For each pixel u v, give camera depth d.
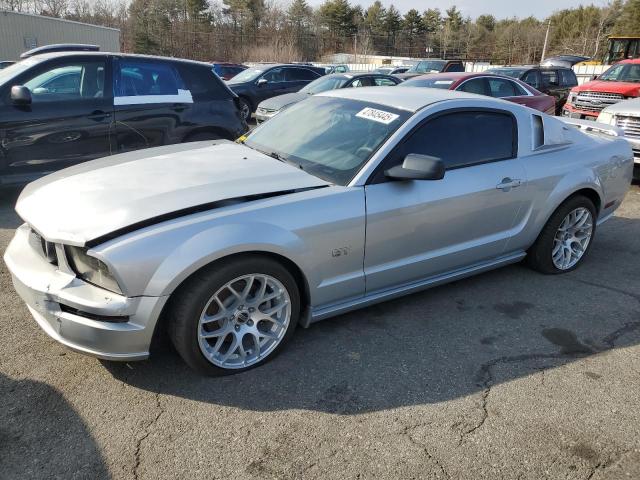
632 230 5.83
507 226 3.97
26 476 2.21
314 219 2.97
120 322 2.56
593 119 11.45
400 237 3.35
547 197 4.10
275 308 3.02
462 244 3.73
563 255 4.47
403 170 3.15
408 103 3.64
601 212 4.66
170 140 6.45
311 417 2.62
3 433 2.44
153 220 2.64
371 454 2.40
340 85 11.51
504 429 2.59
